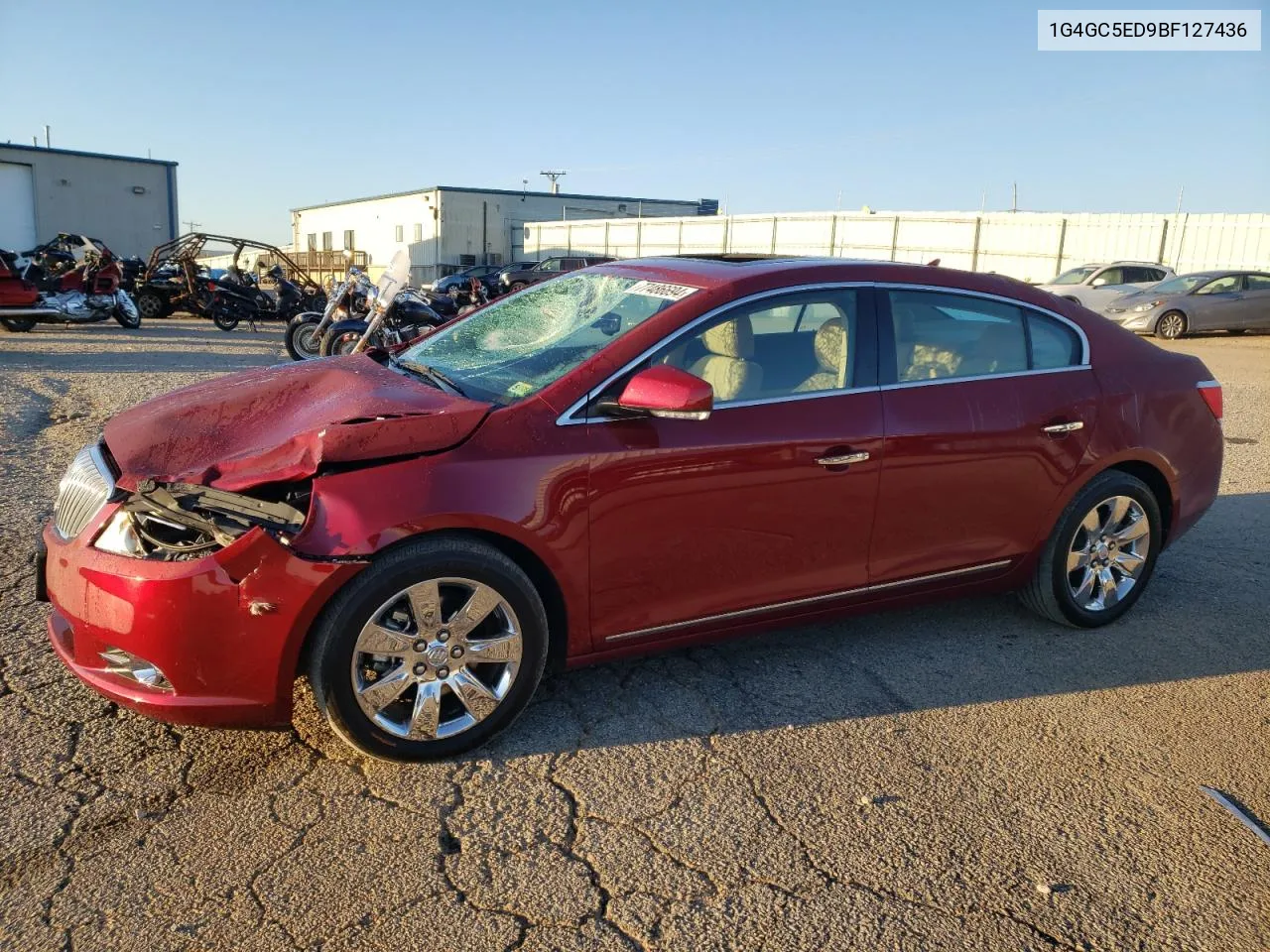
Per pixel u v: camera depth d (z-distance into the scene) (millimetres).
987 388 3809
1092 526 4184
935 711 3518
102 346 14281
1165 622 4418
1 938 2268
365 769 3002
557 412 3086
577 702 3475
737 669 3797
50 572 2994
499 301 4340
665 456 3164
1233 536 5742
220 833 2674
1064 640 4191
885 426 3549
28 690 3367
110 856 2562
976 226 31531
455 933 2344
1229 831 2869
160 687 2805
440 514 2840
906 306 3744
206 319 21812
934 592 3898
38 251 17500
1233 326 19688
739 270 3590
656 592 3281
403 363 3943
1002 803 2967
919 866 2662
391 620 2914
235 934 2311
